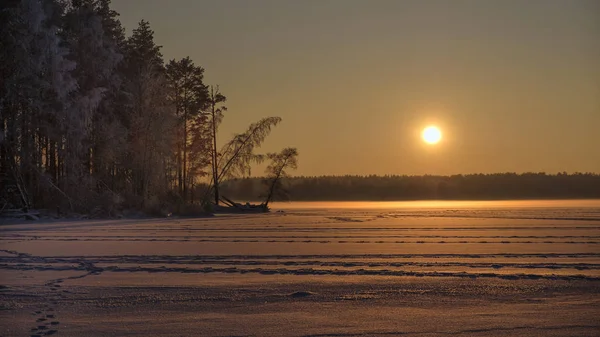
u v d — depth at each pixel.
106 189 53.47
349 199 173.62
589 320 10.06
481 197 177.75
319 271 15.45
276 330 9.51
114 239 26.83
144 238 27.34
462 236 27.75
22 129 46.78
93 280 14.23
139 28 69.00
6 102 45.91
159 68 67.31
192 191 66.81
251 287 13.23
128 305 11.40
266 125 66.69
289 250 21.33
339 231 32.16
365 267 16.42
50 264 17.31
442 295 12.23
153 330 9.53
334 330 9.50
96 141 52.19
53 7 50.16
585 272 15.23
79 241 25.62
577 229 32.84
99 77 52.38
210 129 66.62
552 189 180.50
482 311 10.77
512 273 15.08
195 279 14.37
